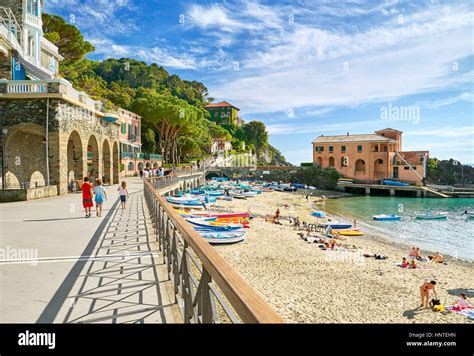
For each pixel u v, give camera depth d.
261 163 137.38
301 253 22.89
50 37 42.59
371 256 23.28
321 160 87.19
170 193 42.97
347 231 32.59
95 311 5.21
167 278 6.84
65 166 23.98
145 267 7.59
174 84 138.50
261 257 21.41
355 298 15.54
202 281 3.56
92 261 8.02
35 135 26.55
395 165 80.31
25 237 10.58
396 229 36.59
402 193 73.44
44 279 6.72
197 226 26.78
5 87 22.56
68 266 7.60
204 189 61.84
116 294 5.96
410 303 15.24
